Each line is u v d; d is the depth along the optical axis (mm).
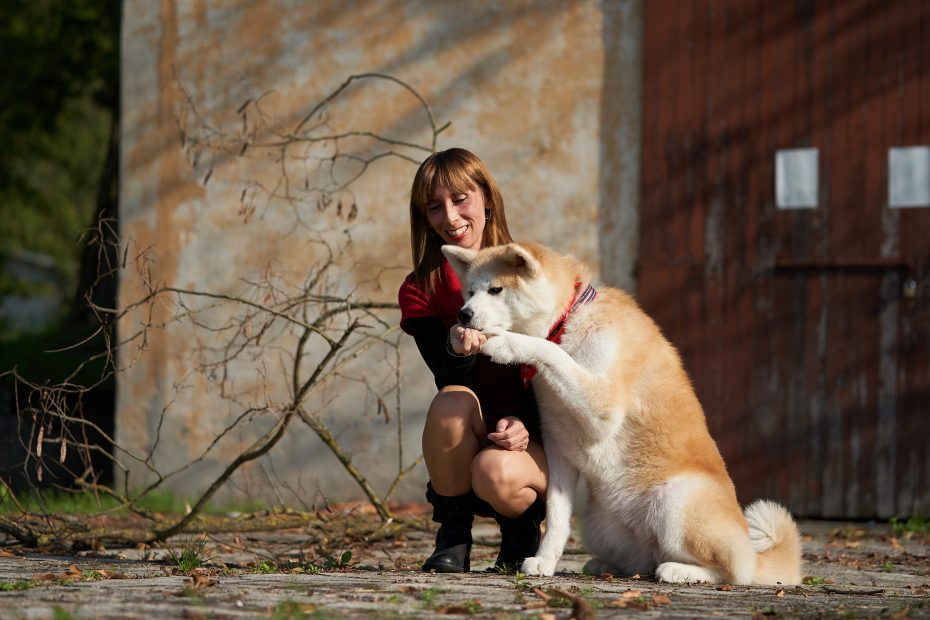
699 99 9094
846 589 4574
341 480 9297
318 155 9570
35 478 9555
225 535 7254
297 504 9211
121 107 9789
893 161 8727
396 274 9430
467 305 4812
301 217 9531
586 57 9305
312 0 9602
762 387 8922
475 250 5043
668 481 4637
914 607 3736
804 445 8820
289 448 9344
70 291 28453
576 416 4535
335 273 9453
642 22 9234
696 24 9102
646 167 9180
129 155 9711
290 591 3775
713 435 8984
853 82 8820
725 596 3977
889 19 8758
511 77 9406
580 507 5078
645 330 4855
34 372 11297
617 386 4586
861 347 8750
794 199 8914
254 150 9609
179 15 9711
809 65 8906
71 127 25219
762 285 8945
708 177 9070
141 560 5527
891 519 8523
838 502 8742
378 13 9539
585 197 9289
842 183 8820
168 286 9586
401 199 9477
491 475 4410
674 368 4871
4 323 25703
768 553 4734
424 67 9508
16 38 19109
